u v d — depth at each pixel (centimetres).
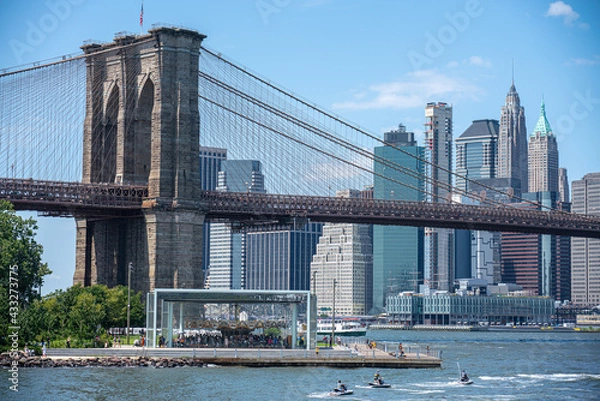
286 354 17688
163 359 17188
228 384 15050
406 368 18188
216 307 18550
